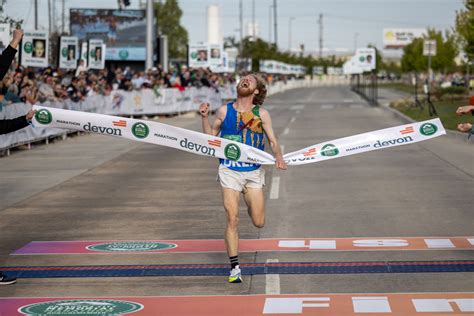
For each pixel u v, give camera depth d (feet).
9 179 49.93
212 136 24.23
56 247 29.78
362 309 21.16
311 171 50.98
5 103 58.18
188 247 29.35
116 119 25.02
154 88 111.04
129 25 174.50
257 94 24.58
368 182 45.62
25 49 72.18
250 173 24.03
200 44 157.48
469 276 24.29
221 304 21.97
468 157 57.52
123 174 51.83
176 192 43.34
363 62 175.63
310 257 27.30
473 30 117.50
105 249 29.25
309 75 439.63
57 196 42.75
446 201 38.45
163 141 24.91
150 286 24.03
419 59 268.21
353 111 134.00
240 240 30.37
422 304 21.47
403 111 117.80
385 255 27.30
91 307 21.91
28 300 22.71
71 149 69.36
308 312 21.03
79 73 88.84
